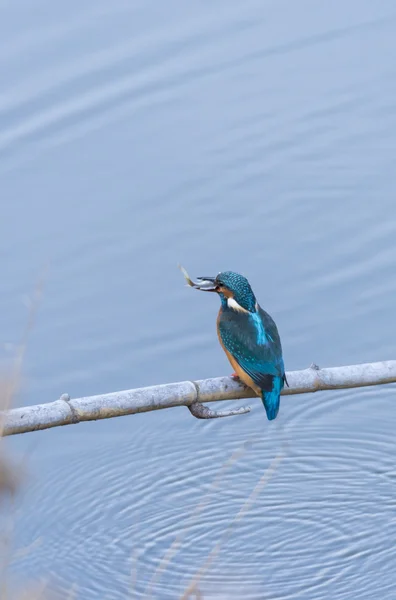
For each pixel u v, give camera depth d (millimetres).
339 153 18672
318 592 12477
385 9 22219
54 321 15523
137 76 19859
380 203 17719
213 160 18453
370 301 16000
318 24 21703
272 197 17750
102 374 14859
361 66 20734
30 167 18188
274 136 18984
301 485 14461
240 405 15812
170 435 15086
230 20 21484
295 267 16500
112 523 13578
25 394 14383
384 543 13352
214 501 14016
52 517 13461
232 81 20141
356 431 15406
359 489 14344
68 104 19188
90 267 16391
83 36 20406
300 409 15859
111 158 18438
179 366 15008
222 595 12375
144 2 21422
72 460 14352
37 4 20719
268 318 10547
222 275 10672
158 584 12602
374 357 15250
